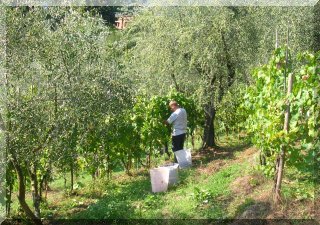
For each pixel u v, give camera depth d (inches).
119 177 405.1
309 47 462.9
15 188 329.1
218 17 443.2
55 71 262.1
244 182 296.8
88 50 286.7
